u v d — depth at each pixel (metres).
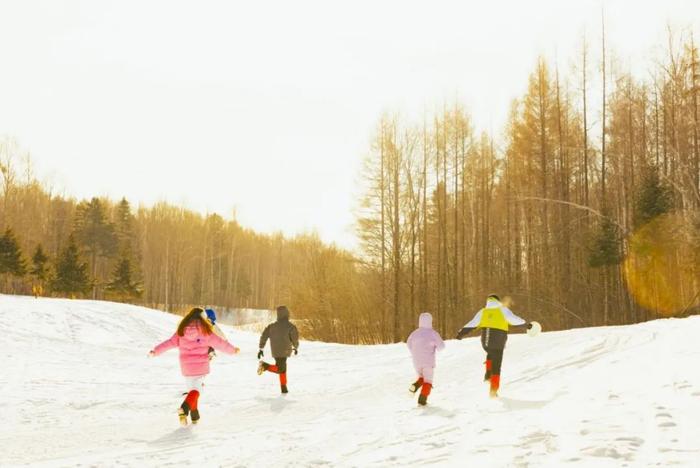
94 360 15.62
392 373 12.95
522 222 41.69
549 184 35.09
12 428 7.73
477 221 42.91
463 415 6.75
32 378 12.04
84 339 20.91
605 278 30.95
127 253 59.59
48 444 6.73
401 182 38.06
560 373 9.41
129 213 80.75
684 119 33.69
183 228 90.75
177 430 7.48
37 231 67.25
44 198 70.31
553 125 34.72
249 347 21.11
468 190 43.59
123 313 26.00
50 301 27.02
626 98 36.88
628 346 11.26
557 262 33.03
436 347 8.41
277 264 108.50
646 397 5.60
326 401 9.64
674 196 31.97
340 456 5.22
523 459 4.00
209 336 7.95
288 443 6.09
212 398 10.27
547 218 33.72
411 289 37.19
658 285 29.73
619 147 37.25
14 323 21.39
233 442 6.38
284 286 45.62
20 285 52.59
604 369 8.19
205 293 90.44
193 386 7.89
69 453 6.25
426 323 8.57
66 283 48.16
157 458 5.77
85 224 70.19
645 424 4.53
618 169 37.19
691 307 28.67
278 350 10.58
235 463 5.29
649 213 29.44
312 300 41.53
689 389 5.59
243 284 99.75
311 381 12.35
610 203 38.81
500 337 8.10
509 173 40.97
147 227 88.62
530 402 7.00
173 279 83.19
